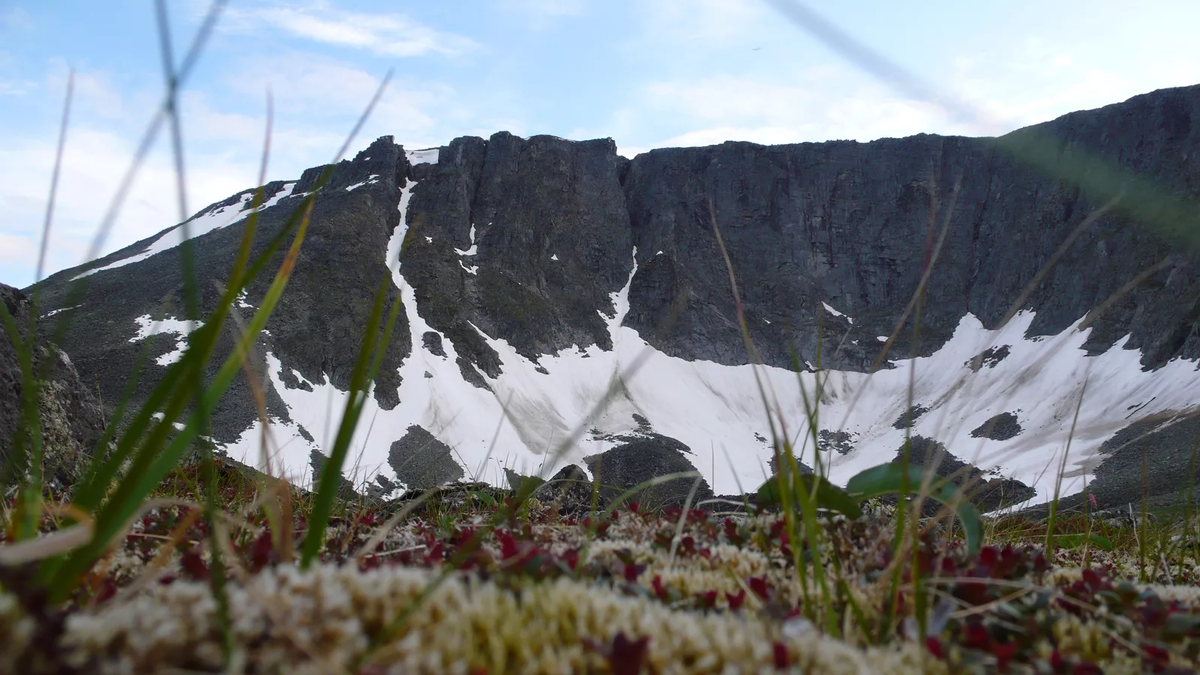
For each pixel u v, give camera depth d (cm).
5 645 126
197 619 151
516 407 17012
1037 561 357
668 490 6150
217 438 10881
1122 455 8888
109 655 141
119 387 12425
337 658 146
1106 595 292
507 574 242
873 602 265
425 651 158
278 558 288
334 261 18238
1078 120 19562
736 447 17500
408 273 19512
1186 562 518
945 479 312
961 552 380
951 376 17888
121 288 16875
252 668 145
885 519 395
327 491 222
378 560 357
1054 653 217
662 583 276
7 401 711
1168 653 238
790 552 336
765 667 176
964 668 210
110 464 176
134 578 286
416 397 15888
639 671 161
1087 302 18138
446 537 423
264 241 18438
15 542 219
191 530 379
